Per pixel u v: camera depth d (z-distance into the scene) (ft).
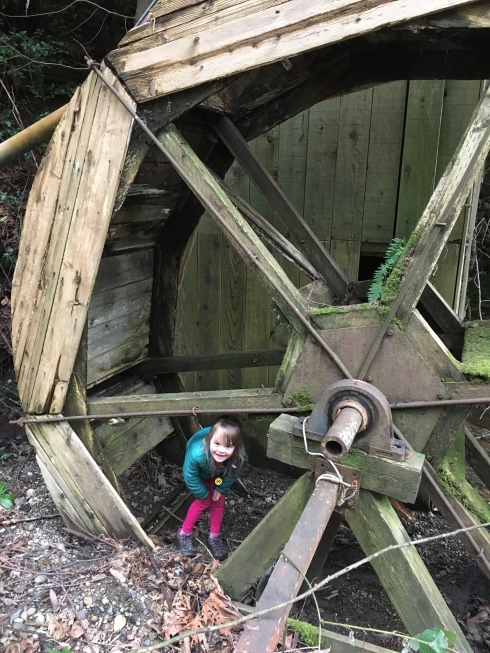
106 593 7.16
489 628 8.29
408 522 11.39
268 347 13.21
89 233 7.39
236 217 6.75
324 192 11.87
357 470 5.95
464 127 10.59
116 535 8.39
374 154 11.30
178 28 6.41
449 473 6.71
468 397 5.84
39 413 8.30
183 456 12.53
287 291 6.54
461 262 10.96
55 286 7.76
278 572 4.44
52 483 8.59
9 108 14.55
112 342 10.09
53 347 7.95
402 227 11.41
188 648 6.30
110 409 8.03
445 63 8.61
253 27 6.04
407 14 5.34
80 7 15.08
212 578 7.27
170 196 10.00
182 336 13.99
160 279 11.21
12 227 13.98
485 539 6.47
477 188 11.30
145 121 7.00
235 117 9.45
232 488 12.39
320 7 5.67
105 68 6.87
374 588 9.35
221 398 7.19
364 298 9.86
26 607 6.91
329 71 9.23
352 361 6.30
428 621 5.93
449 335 9.39
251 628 3.90
